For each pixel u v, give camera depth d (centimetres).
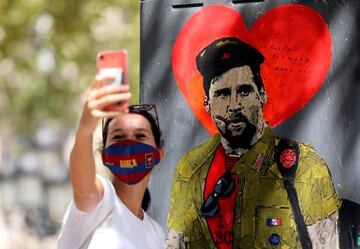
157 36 712
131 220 575
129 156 582
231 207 679
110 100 508
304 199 659
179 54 702
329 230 652
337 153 652
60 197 3959
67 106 2503
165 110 707
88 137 523
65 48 2153
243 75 679
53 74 2358
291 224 662
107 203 557
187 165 697
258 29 674
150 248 584
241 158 677
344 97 650
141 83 718
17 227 3522
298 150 662
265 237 667
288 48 666
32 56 2184
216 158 687
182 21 702
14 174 3947
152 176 709
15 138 3747
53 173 4025
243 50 679
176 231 698
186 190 696
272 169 669
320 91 657
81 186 535
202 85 693
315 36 658
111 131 587
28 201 3906
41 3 2067
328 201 654
